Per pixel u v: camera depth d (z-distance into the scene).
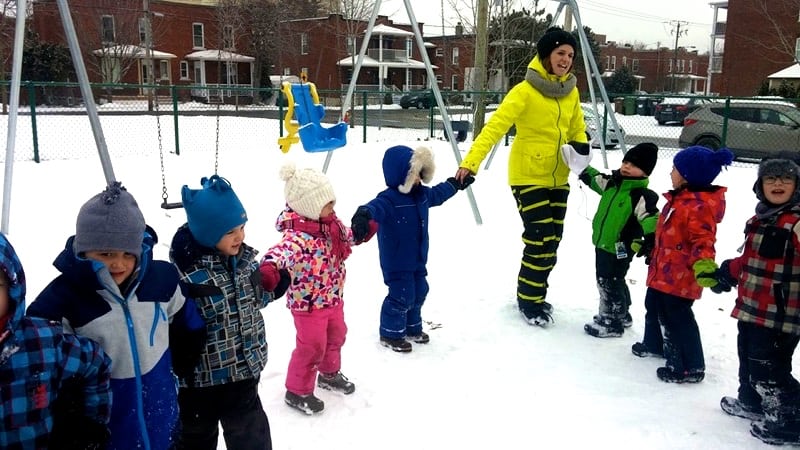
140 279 2.10
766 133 15.23
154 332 2.14
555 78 4.58
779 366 3.13
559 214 4.73
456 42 46.62
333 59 48.06
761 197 3.12
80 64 4.14
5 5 25.69
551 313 4.85
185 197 2.41
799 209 3.00
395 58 53.84
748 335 3.20
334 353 3.56
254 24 42.31
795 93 28.55
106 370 1.96
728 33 38.19
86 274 1.94
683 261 3.67
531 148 4.59
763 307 3.09
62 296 1.96
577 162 4.36
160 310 2.16
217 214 2.39
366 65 50.12
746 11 37.31
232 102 40.09
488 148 4.48
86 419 1.90
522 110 4.53
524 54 26.41
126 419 2.10
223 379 2.51
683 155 3.63
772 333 3.09
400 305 4.10
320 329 3.31
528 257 4.66
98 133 4.26
